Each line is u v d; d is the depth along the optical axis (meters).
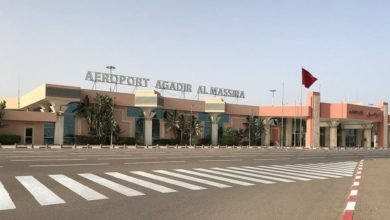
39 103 51.88
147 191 11.90
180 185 13.43
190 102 61.22
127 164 20.72
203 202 10.23
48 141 48.91
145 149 41.09
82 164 19.95
